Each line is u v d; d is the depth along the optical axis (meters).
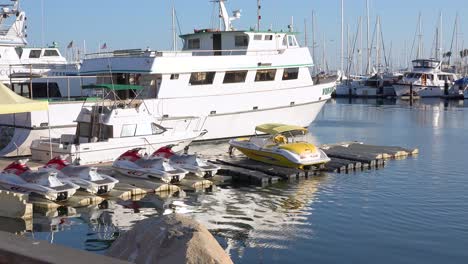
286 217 15.52
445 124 44.94
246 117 30.42
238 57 29.59
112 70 29.05
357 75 97.19
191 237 5.82
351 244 12.97
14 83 31.53
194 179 20.02
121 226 14.41
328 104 72.06
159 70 27.31
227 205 16.94
